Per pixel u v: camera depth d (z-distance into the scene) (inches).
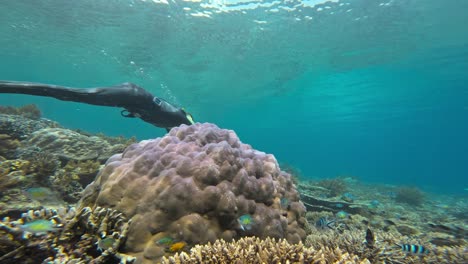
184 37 283.9
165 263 35.2
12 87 52.9
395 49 284.8
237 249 35.6
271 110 711.1
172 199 40.9
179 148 49.6
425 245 75.9
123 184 43.9
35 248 35.4
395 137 1411.2
